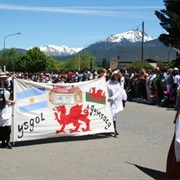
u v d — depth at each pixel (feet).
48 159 25.73
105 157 26.40
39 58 360.69
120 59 418.92
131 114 52.11
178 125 19.88
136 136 34.65
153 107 62.03
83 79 87.81
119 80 35.55
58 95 31.83
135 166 24.09
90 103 33.42
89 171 22.84
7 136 29.01
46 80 105.40
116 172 22.68
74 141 32.19
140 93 73.77
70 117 32.35
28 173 22.34
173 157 20.16
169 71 61.67
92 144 30.99
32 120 30.50
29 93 30.48
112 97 34.42
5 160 25.39
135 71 83.15
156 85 65.21
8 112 28.84
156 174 22.38
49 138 33.40
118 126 40.86
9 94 28.84
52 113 31.50
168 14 180.14
